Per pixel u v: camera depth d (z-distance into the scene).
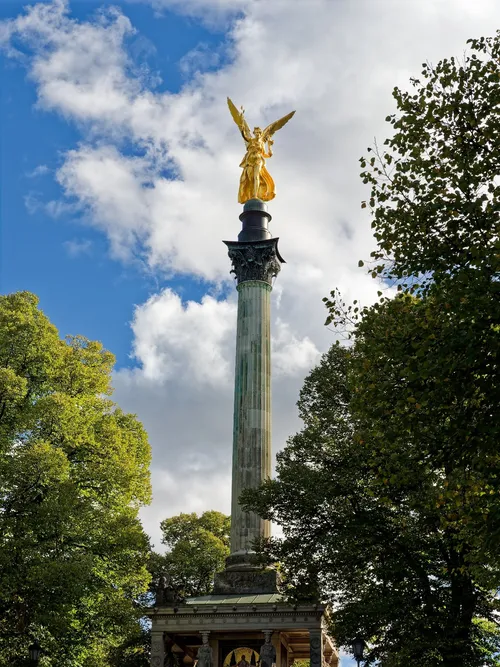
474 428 24.19
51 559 46.22
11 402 51.81
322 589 43.97
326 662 61.91
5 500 46.28
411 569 39.88
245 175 70.50
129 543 49.81
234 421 61.03
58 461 46.47
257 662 51.91
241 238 67.62
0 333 53.28
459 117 28.31
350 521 41.28
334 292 29.81
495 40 28.64
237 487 58.56
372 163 29.23
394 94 29.38
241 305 64.75
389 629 40.41
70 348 56.25
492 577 31.06
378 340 27.28
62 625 43.03
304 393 49.12
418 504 37.25
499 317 22.83
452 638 36.47
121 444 55.28
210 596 54.78
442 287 26.08
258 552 46.22
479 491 27.23
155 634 52.22
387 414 27.05
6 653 44.81
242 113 72.88
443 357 23.42
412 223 27.56
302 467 44.56
